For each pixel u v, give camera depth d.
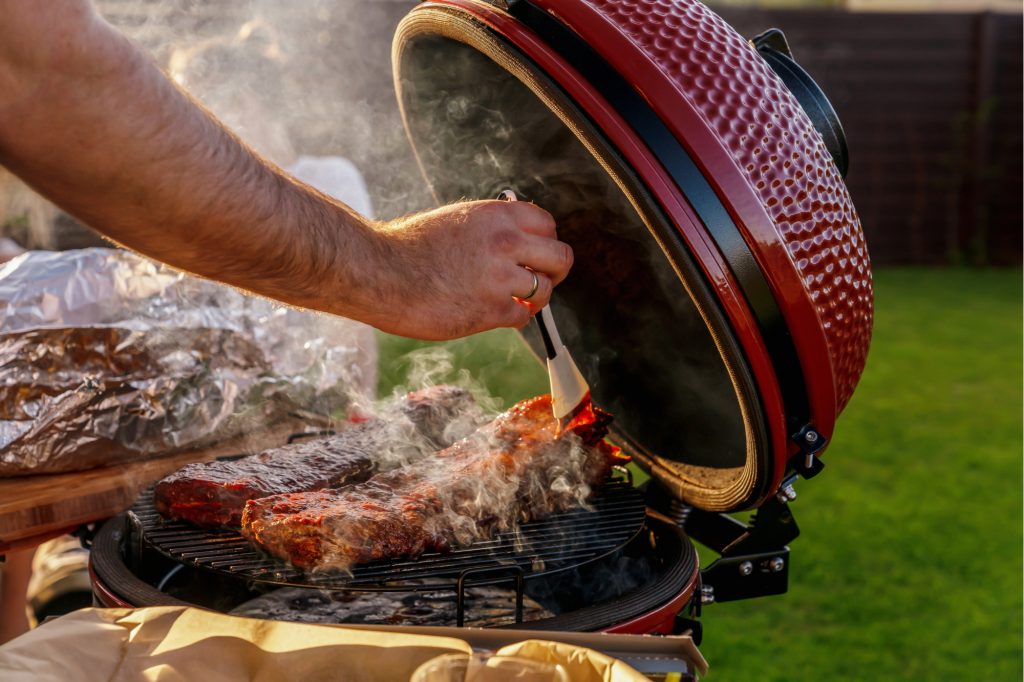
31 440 1.53
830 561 3.32
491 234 1.12
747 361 1.06
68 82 0.80
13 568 2.38
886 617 2.94
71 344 1.54
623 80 1.06
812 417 1.15
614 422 1.57
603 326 1.50
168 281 1.75
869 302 1.18
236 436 1.80
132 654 0.84
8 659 0.80
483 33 1.16
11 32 0.76
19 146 0.83
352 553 1.16
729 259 1.02
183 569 1.41
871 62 8.98
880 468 4.19
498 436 1.49
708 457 1.44
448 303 1.09
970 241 9.27
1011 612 2.95
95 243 4.62
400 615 1.36
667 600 1.18
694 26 1.12
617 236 1.33
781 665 2.66
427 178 1.59
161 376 1.62
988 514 3.70
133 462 1.65
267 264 0.97
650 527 1.45
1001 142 9.14
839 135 1.26
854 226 1.15
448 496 1.30
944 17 8.88
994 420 4.82
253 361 1.76
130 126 0.84
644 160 1.02
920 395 5.25
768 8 8.91
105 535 1.40
